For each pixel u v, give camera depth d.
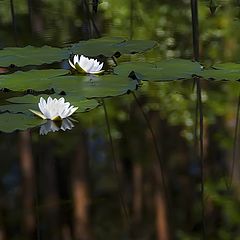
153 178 3.62
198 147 3.73
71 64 3.90
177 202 3.54
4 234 3.43
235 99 3.90
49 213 3.49
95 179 3.60
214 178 3.63
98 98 3.80
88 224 3.47
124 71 3.89
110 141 3.72
